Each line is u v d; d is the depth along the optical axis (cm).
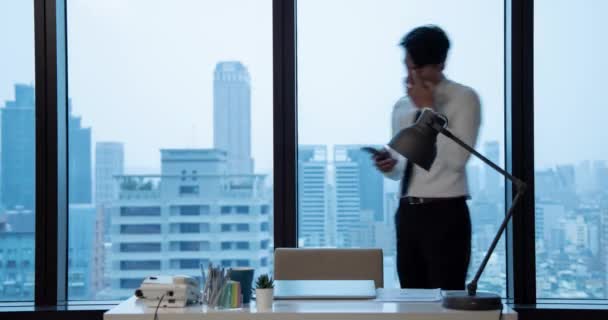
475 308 215
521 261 373
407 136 228
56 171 379
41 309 372
